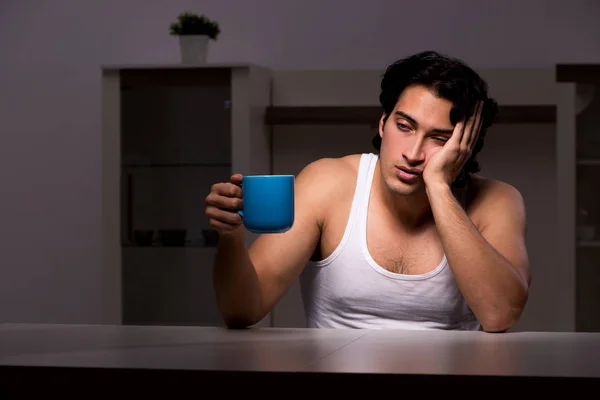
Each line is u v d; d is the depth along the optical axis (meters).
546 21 3.56
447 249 1.57
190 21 3.41
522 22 3.57
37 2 3.82
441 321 1.77
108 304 3.40
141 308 3.39
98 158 3.79
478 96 1.66
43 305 3.82
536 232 3.42
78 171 3.80
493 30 3.59
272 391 1.02
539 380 0.98
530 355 1.14
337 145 3.48
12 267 3.84
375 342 1.27
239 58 3.72
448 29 3.61
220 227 1.45
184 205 3.36
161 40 3.76
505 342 1.28
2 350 1.21
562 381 0.98
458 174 1.77
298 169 3.50
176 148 3.35
